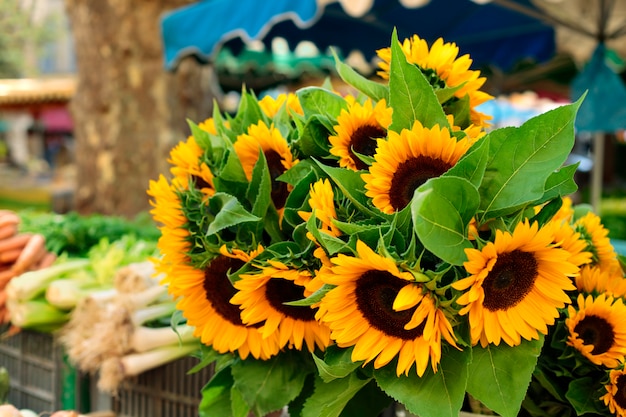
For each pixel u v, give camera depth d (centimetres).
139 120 473
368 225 111
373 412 124
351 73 123
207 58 351
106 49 468
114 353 162
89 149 483
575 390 118
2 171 1602
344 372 113
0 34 1662
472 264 104
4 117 1959
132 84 470
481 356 112
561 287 108
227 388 130
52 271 191
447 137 111
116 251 205
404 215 110
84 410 181
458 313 108
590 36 394
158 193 124
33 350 194
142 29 464
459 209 107
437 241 105
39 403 192
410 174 112
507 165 110
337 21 489
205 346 129
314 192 115
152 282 171
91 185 486
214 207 124
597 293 123
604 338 118
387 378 113
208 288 124
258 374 124
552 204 114
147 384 168
